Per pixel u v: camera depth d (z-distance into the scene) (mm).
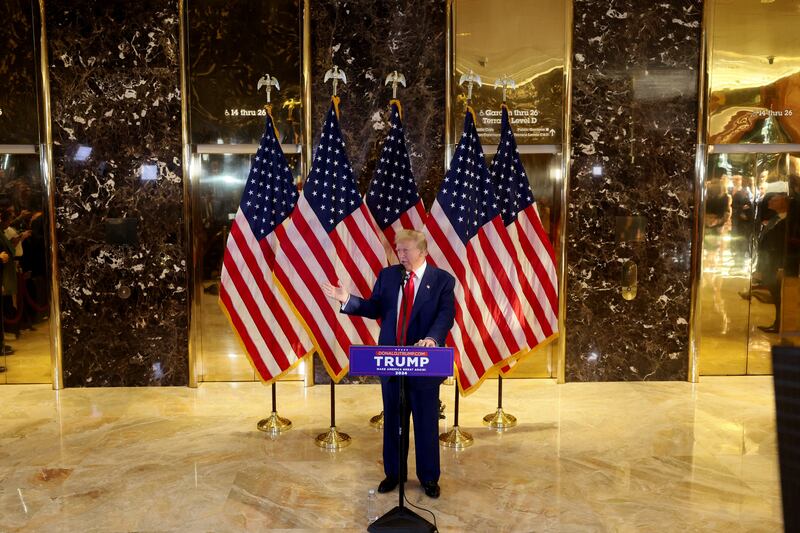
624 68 6867
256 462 5027
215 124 6734
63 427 5758
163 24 6609
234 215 6965
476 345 5363
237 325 5469
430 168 6887
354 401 6492
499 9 6727
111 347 6879
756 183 7078
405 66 6793
